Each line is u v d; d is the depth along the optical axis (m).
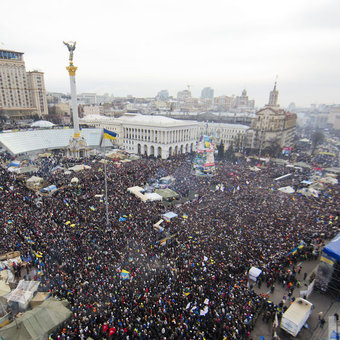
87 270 30.95
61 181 63.50
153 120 133.75
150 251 36.06
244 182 74.06
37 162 87.81
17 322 22.38
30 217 41.78
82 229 40.56
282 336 25.59
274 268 34.19
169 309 26.03
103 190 58.75
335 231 45.34
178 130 129.62
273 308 28.27
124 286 29.02
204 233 41.34
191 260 34.34
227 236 40.78
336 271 31.33
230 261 34.66
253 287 32.56
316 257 39.44
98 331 23.75
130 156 107.50
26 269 32.44
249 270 33.16
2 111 189.12
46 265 31.97
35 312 23.45
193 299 27.64
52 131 117.12
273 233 42.66
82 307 26.02
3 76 185.12
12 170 70.12
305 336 25.78
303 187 73.19
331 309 30.12
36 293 27.45
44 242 36.03
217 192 63.31
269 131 144.88
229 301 27.69
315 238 42.72
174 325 24.53
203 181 73.94
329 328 25.69
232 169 90.62
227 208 52.28
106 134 42.72
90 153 112.62
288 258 36.91
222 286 29.89
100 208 48.69
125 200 53.59
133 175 73.06
